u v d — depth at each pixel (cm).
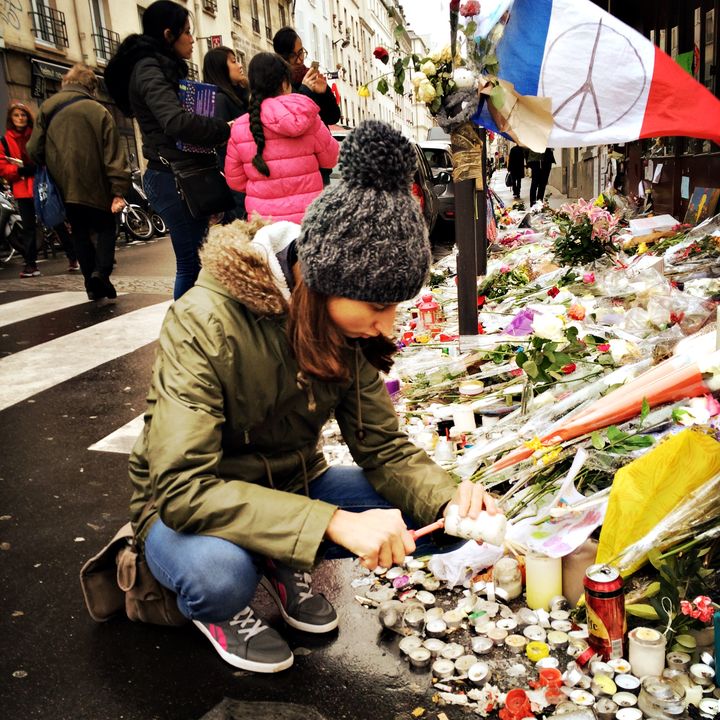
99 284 643
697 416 209
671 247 473
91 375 446
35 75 1788
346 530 157
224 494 161
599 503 204
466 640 194
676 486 184
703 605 166
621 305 373
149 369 455
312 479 209
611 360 275
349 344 180
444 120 341
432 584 219
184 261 475
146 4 2298
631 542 186
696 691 162
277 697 178
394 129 134
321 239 135
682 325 312
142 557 193
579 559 197
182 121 423
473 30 322
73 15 1956
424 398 352
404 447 197
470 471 248
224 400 170
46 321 586
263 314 163
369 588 223
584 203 502
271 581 206
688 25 623
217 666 190
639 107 328
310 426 190
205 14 2556
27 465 322
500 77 331
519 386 309
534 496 225
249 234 169
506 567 206
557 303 389
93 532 261
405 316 546
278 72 424
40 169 614
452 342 391
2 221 1017
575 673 172
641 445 213
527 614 196
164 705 177
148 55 436
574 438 225
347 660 191
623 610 174
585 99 329
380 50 358
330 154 446
